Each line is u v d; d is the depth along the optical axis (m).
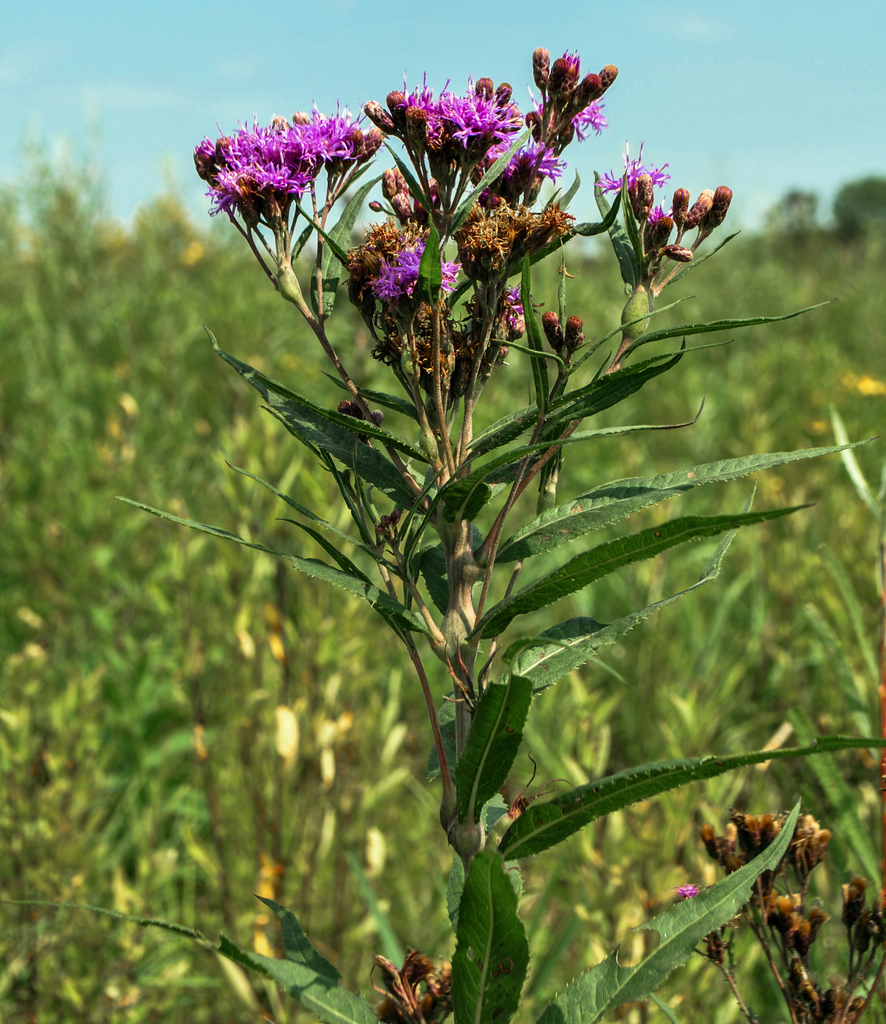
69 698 3.32
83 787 3.09
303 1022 2.72
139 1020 2.71
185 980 2.85
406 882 3.20
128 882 3.32
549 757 3.00
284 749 2.95
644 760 3.81
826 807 2.29
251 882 3.07
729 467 1.25
